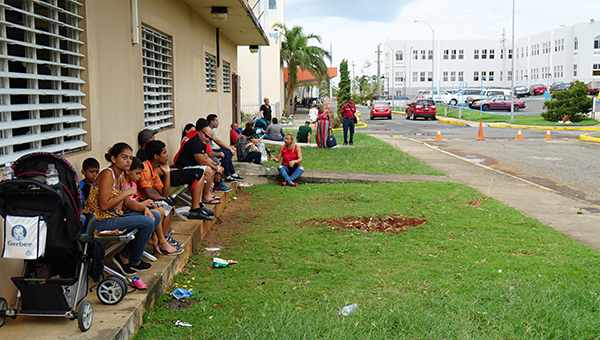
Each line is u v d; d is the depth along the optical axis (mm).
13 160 3775
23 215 3178
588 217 7590
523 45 70812
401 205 7930
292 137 10266
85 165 4496
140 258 4453
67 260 3439
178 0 8969
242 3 9648
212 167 7109
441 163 13867
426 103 37094
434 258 5320
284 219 7219
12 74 3789
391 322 3750
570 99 28906
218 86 13008
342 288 4520
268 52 33406
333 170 11680
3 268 3598
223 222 7113
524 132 25031
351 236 6234
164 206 5113
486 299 4203
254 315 3932
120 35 6152
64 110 4871
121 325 3385
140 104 7004
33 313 3320
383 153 14695
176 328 3734
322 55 39500
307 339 3469
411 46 70500
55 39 4539
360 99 70625
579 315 3869
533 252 5531
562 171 12367
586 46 58000
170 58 8633
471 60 69938
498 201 8375
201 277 4926
